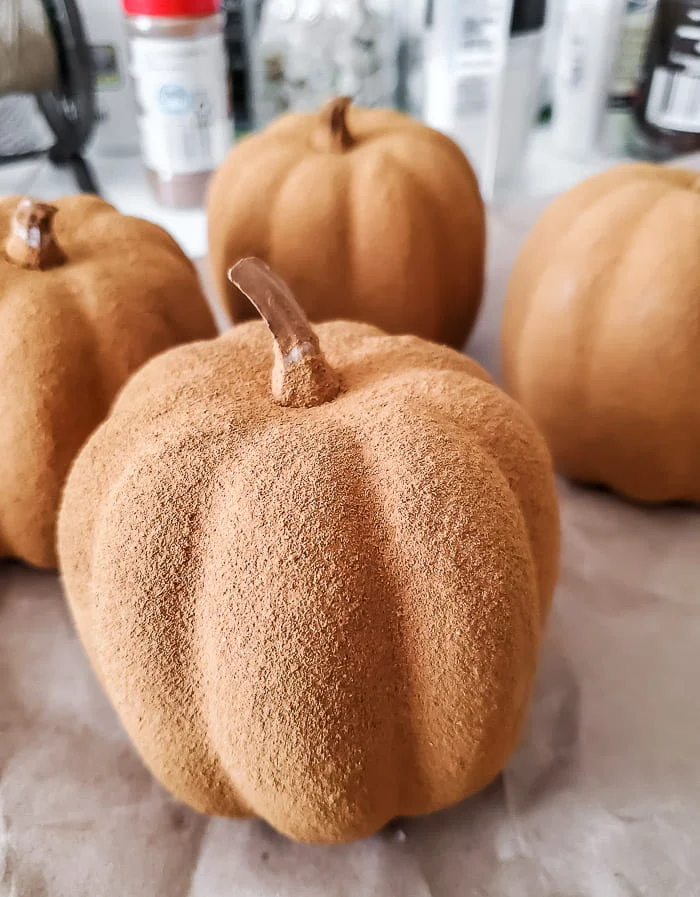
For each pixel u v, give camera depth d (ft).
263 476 0.40
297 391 0.45
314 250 0.72
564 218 0.69
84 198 0.69
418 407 0.44
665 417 0.62
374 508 0.40
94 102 0.98
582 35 1.03
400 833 0.48
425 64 1.01
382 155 0.73
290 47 1.03
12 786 0.50
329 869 0.46
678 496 0.69
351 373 0.49
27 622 0.61
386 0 1.06
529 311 0.69
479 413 0.46
